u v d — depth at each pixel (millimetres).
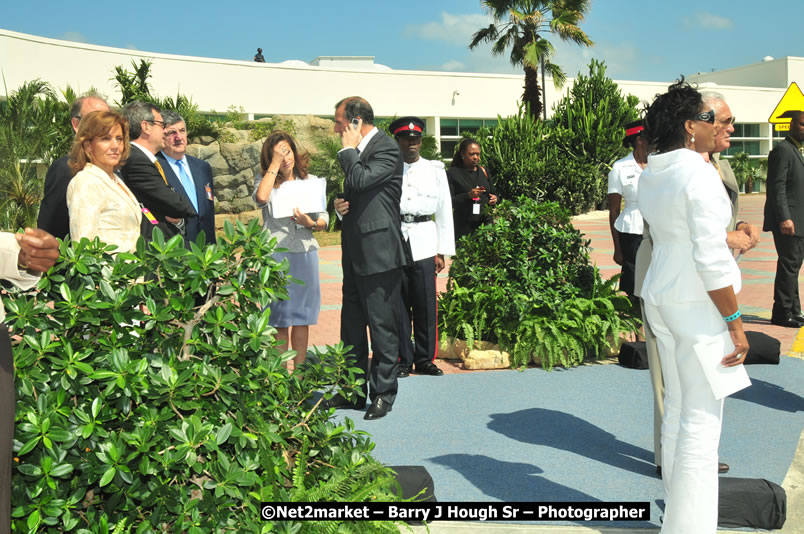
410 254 5715
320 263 14867
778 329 7441
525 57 30453
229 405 2291
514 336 6191
